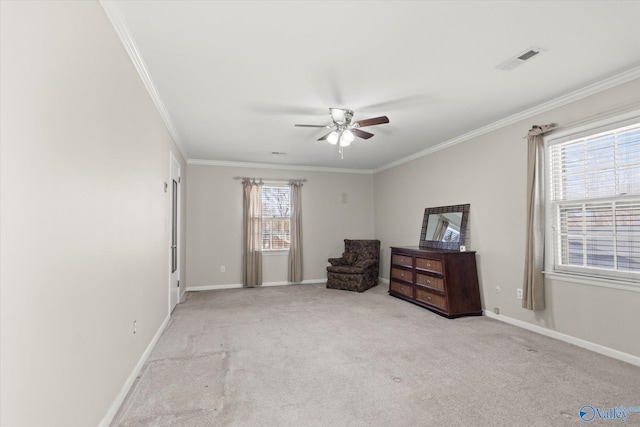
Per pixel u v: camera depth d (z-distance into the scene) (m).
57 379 1.40
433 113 3.82
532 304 3.52
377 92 3.23
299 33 2.25
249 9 1.99
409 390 2.36
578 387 2.39
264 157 6.09
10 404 1.10
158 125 3.46
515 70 2.80
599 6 1.98
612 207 3.03
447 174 5.06
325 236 7.05
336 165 6.88
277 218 6.74
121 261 2.22
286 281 6.73
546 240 3.54
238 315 4.36
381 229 7.04
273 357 2.96
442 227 5.07
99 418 1.84
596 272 3.13
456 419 2.01
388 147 5.38
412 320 4.11
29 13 1.19
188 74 2.83
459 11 2.02
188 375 2.60
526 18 2.10
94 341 1.77
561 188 3.45
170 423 1.97
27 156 1.19
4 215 1.07
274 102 3.46
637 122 2.82
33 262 1.22
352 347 3.19
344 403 2.19
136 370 2.58
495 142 4.21
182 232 5.52
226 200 6.41
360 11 2.02
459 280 4.29
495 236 4.19
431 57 2.58
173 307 4.68
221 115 3.83
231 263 6.40
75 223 1.55
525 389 2.37
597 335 3.06
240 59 2.59
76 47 1.55
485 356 2.96
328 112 3.75
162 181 3.69
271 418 2.02
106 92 1.94
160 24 2.12
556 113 3.46
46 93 1.30
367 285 6.14
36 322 1.24
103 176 1.90
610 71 2.82
